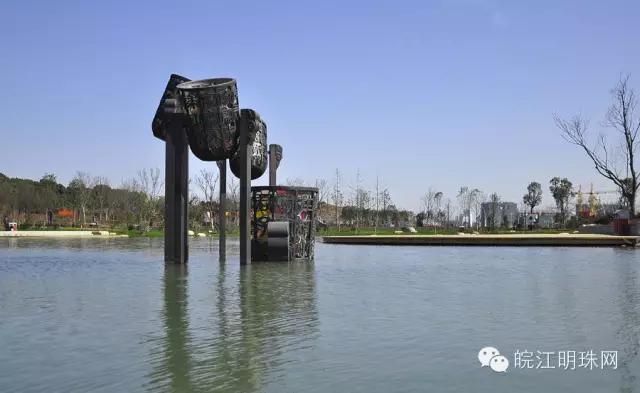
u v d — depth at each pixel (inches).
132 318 317.7
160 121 666.2
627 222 1338.6
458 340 264.1
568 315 327.3
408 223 3004.4
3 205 2613.2
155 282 489.4
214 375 210.2
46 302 376.2
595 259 778.8
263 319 314.2
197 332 280.7
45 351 245.1
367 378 207.0
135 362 227.1
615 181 1563.7
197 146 645.9
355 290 437.4
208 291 430.6
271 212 712.4
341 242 1343.5
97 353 241.1
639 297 398.9
